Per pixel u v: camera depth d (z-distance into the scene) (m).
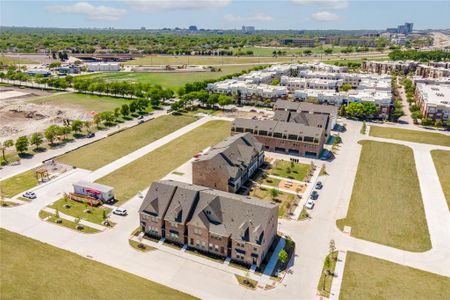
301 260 77.44
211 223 79.44
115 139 151.25
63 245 81.06
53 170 119.56
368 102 186.50
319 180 115.06
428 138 156.38
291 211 96.62
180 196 84.12
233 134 145.25
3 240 81.94
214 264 76.38
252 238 74.56
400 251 80.62
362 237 85.56
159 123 174.38
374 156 135.25
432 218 93.88
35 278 69.81
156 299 65.44
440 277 72.50
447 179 116.25
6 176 114.38
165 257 78.25
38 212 94.44
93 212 95.12
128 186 109.62
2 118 176.50
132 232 86.94
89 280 69.81
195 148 141.75
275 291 68.56
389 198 103.94
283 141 137.62
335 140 146.75
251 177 116.81
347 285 69.88
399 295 67.44
